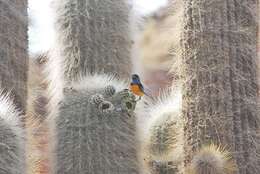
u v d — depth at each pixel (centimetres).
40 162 1219
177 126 1192
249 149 1132
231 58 1133
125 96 1112
